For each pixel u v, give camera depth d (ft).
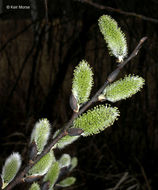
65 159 1.29
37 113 5.19
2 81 6.30
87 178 4.57
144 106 5.48
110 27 1.09
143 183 4.57
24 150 3.24
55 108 5.29
